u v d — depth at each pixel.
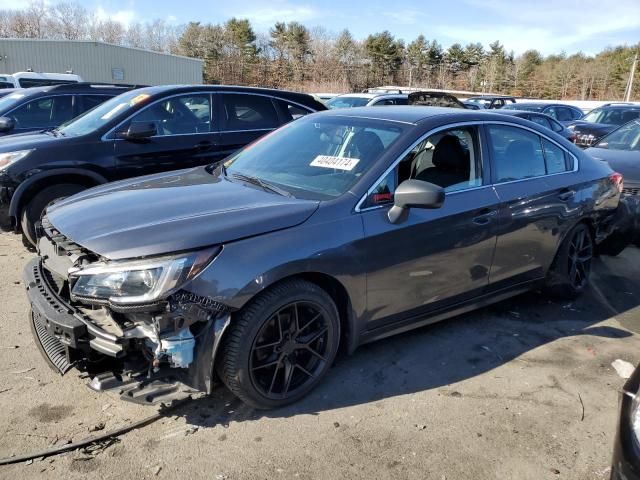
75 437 2.79
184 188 3.53
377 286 3.32
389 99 15.51
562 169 4.56
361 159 3.49
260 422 2.98
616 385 3.51
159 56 37.69
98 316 2.80
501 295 4.20
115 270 2.63
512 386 3.44
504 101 22.75
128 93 6.50
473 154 3.91
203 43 66.38
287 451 2.76
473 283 3.89
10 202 5.32
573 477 2.68
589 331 4.27
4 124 7.17
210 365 2.75
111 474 2.56
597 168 4.88
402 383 3.42
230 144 6.56
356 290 3.22
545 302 4.81
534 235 4.21
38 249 3.33
